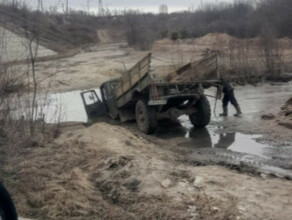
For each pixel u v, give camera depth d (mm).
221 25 67688
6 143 8977
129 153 9188
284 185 7375
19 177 7453
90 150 9391
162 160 9203
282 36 55781
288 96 20062
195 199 6621
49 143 10266
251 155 10312
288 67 30297
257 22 61938
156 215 6160
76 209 6434
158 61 38500
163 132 13680
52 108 17719
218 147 11281
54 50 56094
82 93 16281
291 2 62406
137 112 13906
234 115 15656
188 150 11000
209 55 14211
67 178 7559
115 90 15281
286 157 10016
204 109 13656
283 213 6102
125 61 43219
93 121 15805
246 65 26469
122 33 96562
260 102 18625
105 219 6184
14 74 10250
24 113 10578
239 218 5938
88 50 66500
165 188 7082
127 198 6852
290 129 12570
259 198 6660
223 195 6734
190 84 13492
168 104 14211
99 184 7676
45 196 6730
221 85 14219
